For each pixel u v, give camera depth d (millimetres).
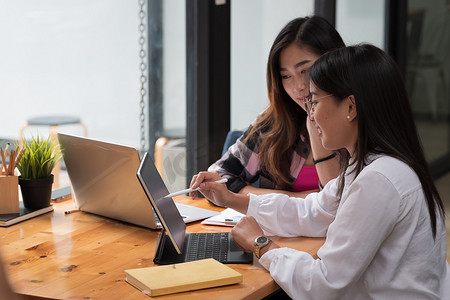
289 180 2338
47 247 1756
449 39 6070
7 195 2004
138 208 1907
